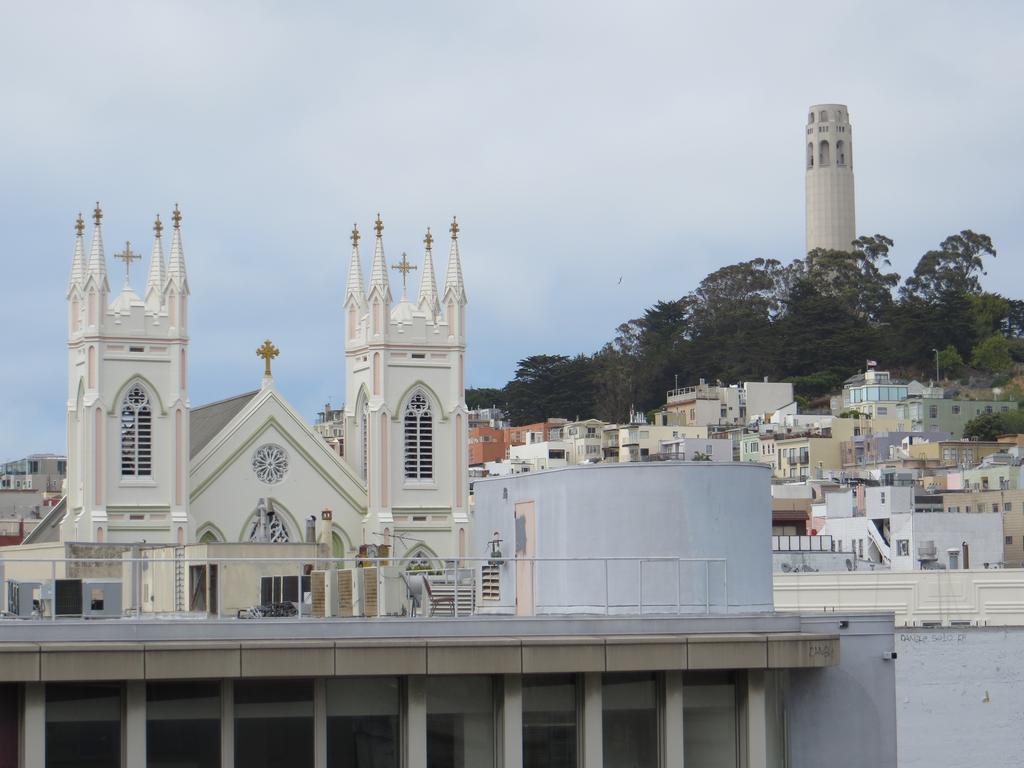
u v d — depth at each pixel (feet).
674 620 274.36
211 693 250.98
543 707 267.80
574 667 260.21
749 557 306.14
